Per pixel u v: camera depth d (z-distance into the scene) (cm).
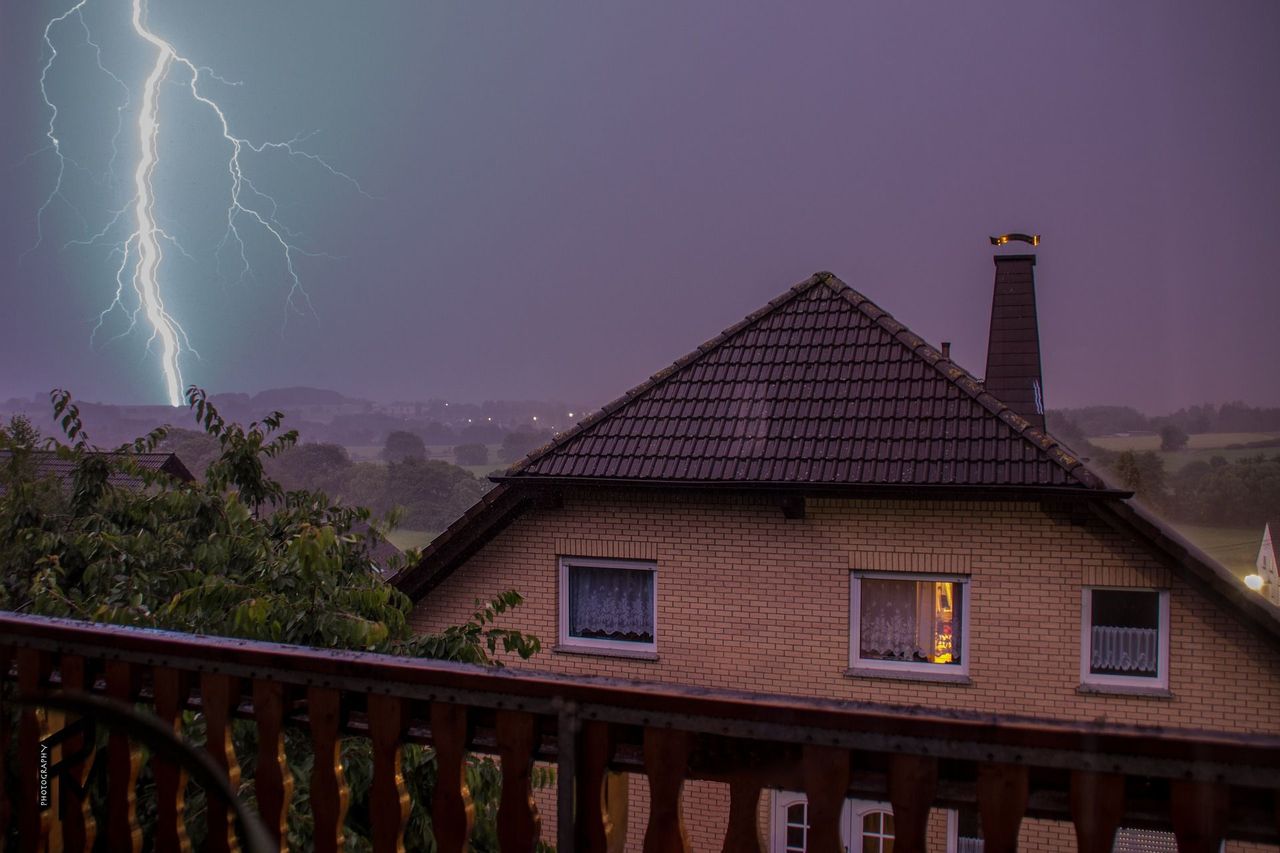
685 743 186
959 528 1191
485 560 1355
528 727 199
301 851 380
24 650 255
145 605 601
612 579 1334
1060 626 1161
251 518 764
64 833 254
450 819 207
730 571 1270
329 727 218
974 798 171
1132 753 158
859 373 1366
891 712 171
